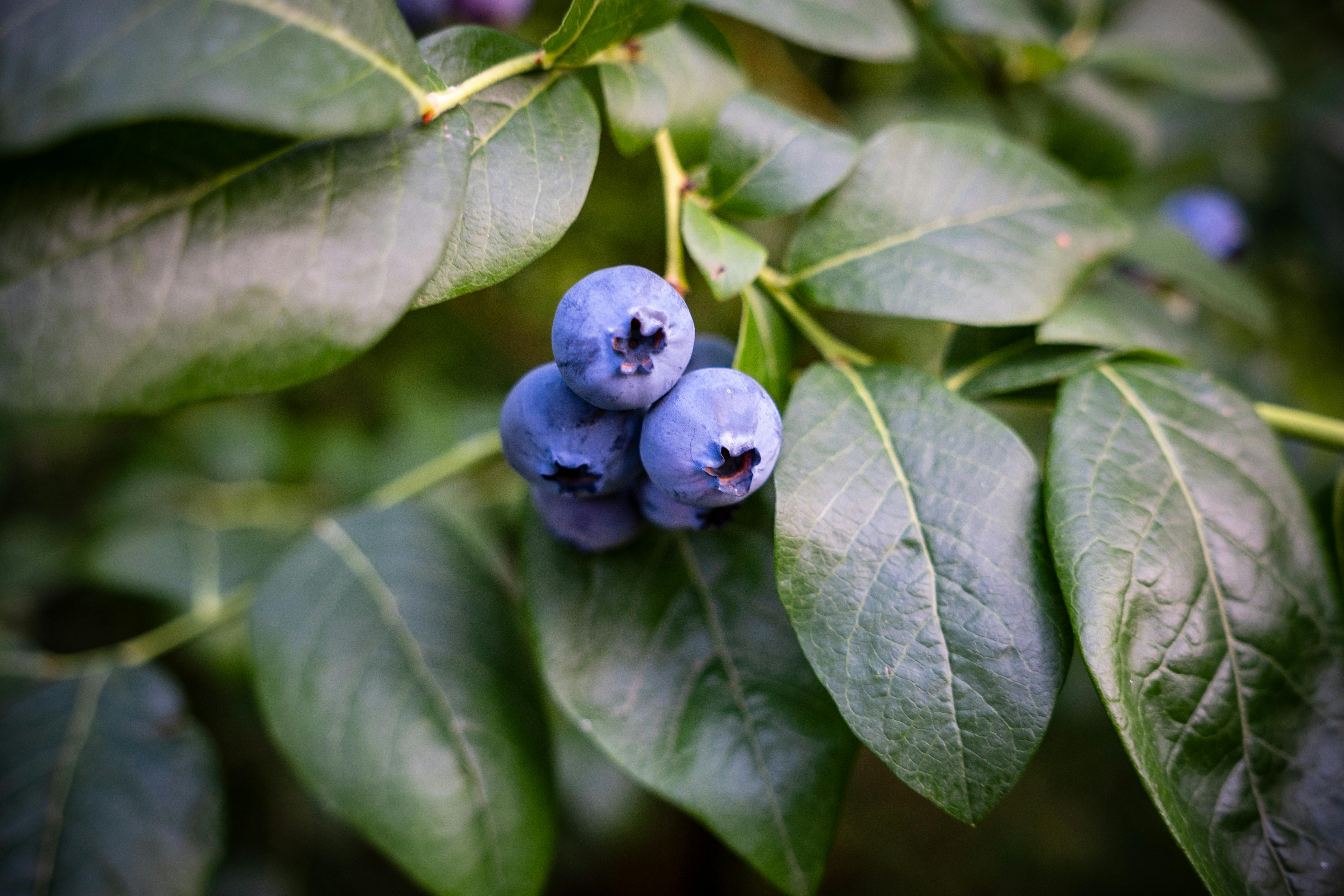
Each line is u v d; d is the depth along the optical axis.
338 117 0.13
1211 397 0.16
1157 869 0.42
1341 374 0.35
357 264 0.14
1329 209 0.34
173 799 0.20
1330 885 0.15
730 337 0.33
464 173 0.14
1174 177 0.34
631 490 0.16
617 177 0.31
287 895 0.32
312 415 0.35
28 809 0.19
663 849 0.38
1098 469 0.16
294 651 0.19
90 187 0.13
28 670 0.21
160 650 0.22
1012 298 0.17
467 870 0.18
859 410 0.16
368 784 0.18
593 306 0.14
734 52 0.19
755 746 0.17
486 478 0.29
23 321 0.13
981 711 0.15
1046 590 0.15
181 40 0.13
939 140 0.18
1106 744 0.41
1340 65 0.34
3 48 0.12
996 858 0.44
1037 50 0.23
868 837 0.46
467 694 0.19
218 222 0.13
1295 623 0.15
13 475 0.35
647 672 0.17
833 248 0.17
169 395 0.13
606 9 0.15
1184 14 0.25
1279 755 0.15
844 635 0.15
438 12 0.21
